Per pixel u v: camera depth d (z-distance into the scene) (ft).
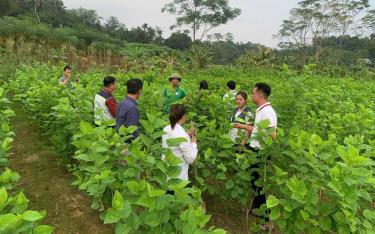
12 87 31.99
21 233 6.42
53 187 17.43
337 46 222.07
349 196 8.62
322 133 17.04
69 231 13.80
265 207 11.46
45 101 22.35
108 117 17.43
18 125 28.04
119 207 7.00
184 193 7.63
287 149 11.43
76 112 17.15
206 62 98.27
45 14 196.65
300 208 9.27
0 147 11.82
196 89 24.38
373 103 26.12
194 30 174.29
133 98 15.33
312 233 9.31
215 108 18.61
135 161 9.47
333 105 22.54
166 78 33.88
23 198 7.11
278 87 24.25
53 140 19.60
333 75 84.84
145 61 87.15
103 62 99.60
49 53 82.89
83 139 11.42
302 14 175.22
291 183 9.03
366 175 8.58
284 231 9.87
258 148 13.32
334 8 167.63
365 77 84.17
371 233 8.89
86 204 15.96
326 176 9.85
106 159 9.80
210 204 15.84
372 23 173.88
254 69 78.54
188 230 6.77
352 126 15.78
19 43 88.38
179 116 12.21
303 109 18.57
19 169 19.45
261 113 14.01
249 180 12.24
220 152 13.20
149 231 7.63
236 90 23.15
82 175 14.99
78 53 106.32
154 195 7.14
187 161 12.23
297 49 196.65
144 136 9.86
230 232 13.96
